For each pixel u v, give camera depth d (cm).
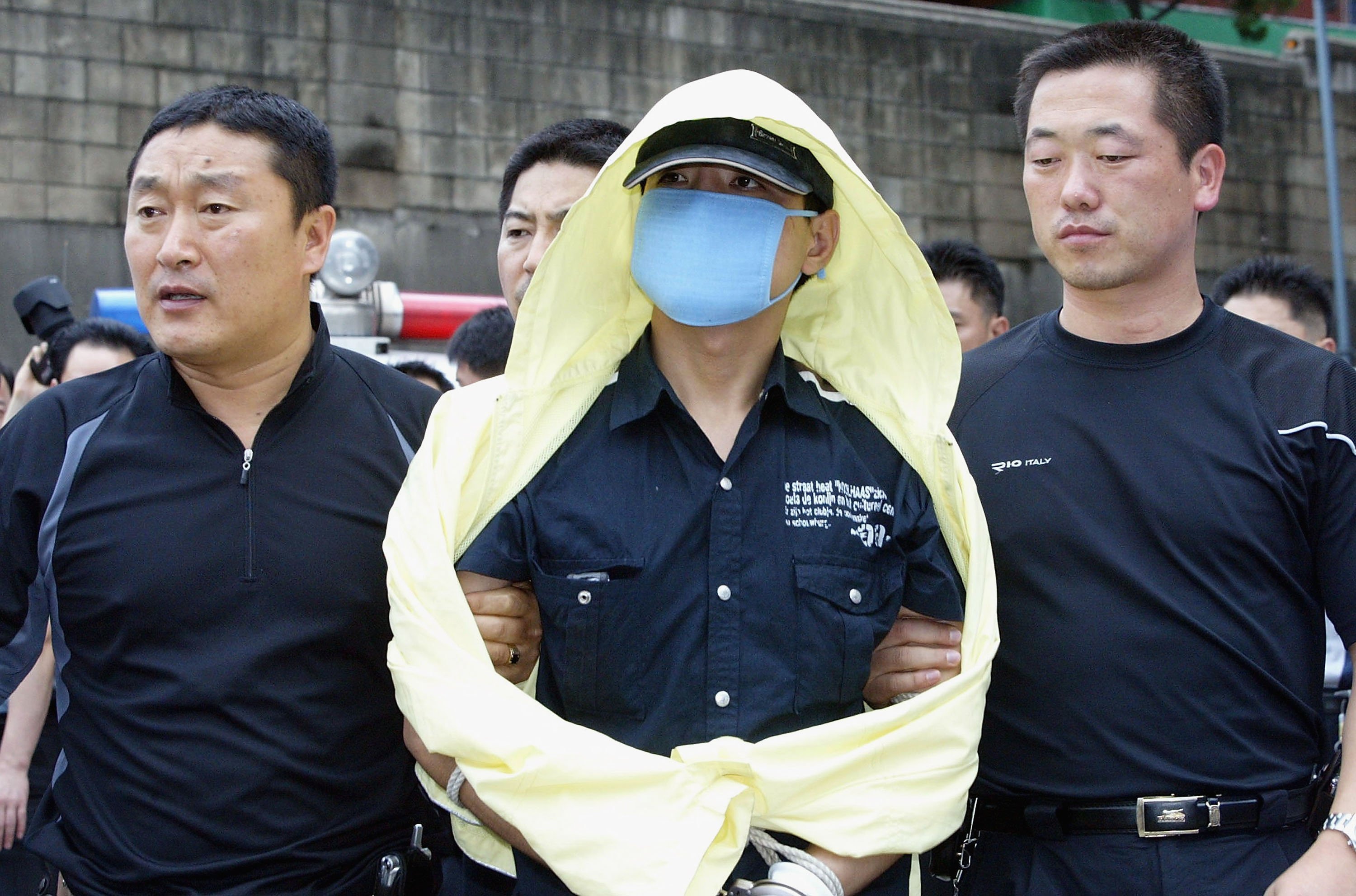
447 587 167
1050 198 204
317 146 200
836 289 196
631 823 158
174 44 674
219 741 185
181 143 188
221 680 185
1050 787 198
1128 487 200
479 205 723
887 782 166
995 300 359
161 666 187
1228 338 208
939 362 187
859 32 791
